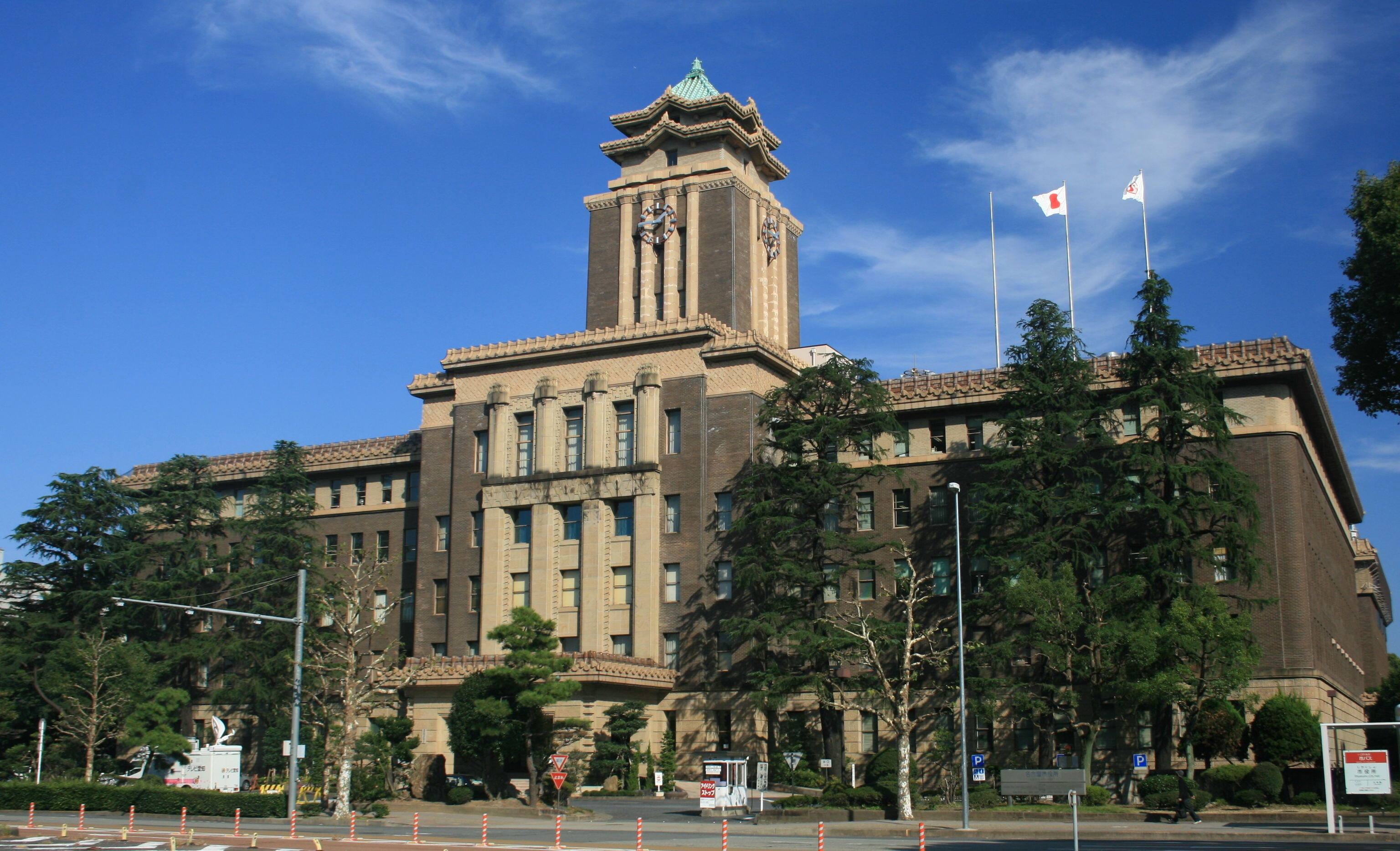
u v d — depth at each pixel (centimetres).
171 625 9375
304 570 5775
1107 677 6406
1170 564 6631
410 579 9525
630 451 8381
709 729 7750
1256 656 6047
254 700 8556
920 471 8106
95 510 9450
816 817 5669
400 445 9888
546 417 8581
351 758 5972
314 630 6756
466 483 8838
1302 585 6919
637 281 9519
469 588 8662
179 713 9650
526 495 8488
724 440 8162
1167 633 5994
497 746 6569
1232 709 6369
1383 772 4234
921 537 7975
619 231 9638
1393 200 5091
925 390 8162
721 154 9538
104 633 8438
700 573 7988
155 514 9456
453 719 6862
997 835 4678
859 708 7362
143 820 6078
